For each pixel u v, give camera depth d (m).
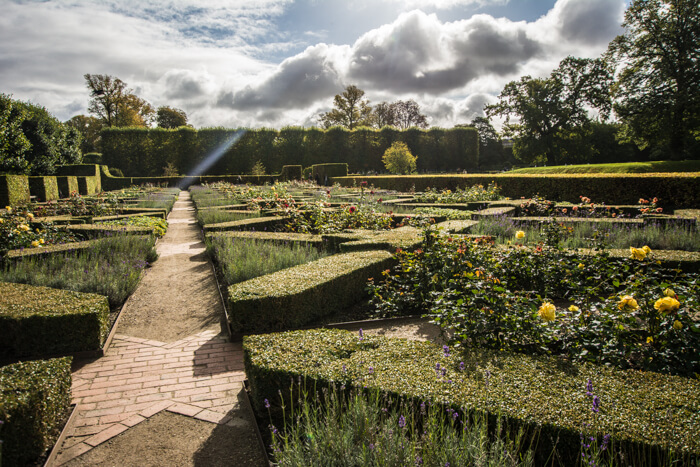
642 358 3.08
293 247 7.23
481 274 3.74
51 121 30.50
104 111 45.59
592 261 5.13
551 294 5.08
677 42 26.00
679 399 2.18
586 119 36.47
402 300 4.92
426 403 2.25
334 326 4.49
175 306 5.32
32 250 6.74
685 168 25.33
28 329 3.71
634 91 27.77
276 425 2.71
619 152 44.91
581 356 3.03
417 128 47.53
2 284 4.78
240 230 9.34
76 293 4.42
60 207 12.95
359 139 45.81
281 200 12.31
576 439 1.91
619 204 14.88
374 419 2.15
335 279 4.89
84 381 3.41
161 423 2.79
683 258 5.46
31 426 2.34
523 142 39.00
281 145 44.44
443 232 5.75
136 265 6.43
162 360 3.81
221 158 43.16
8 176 17.30
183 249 9.15
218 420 2.82
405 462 1.92
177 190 31.69
